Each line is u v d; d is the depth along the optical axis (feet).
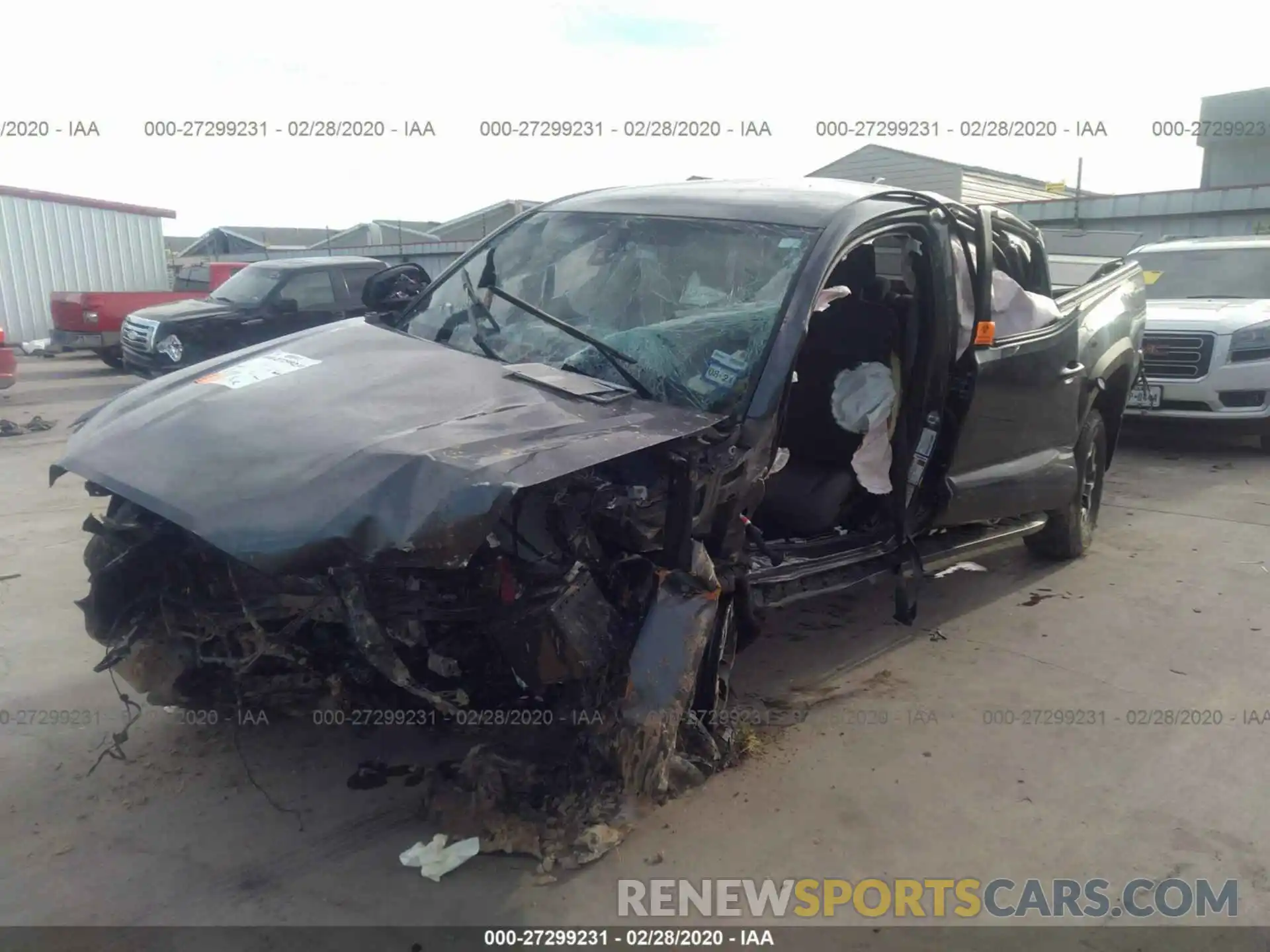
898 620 14.33
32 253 66.59
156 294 53.31
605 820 10.46
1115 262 23.88
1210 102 69.26
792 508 14.17
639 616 10.23
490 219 95.14
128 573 11.18
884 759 12.39
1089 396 18.88
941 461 14.74
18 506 23.18
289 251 105.29
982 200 71.97
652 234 13.76
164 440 10.75
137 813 10.87
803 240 12.80
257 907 9.43
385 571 9.61
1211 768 12.32
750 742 12.55
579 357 12.36
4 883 9.71
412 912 9.40
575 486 10.02
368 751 12.12
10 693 13.51
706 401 11.54
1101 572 19.51
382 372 11.91
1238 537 21.63
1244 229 60.34
